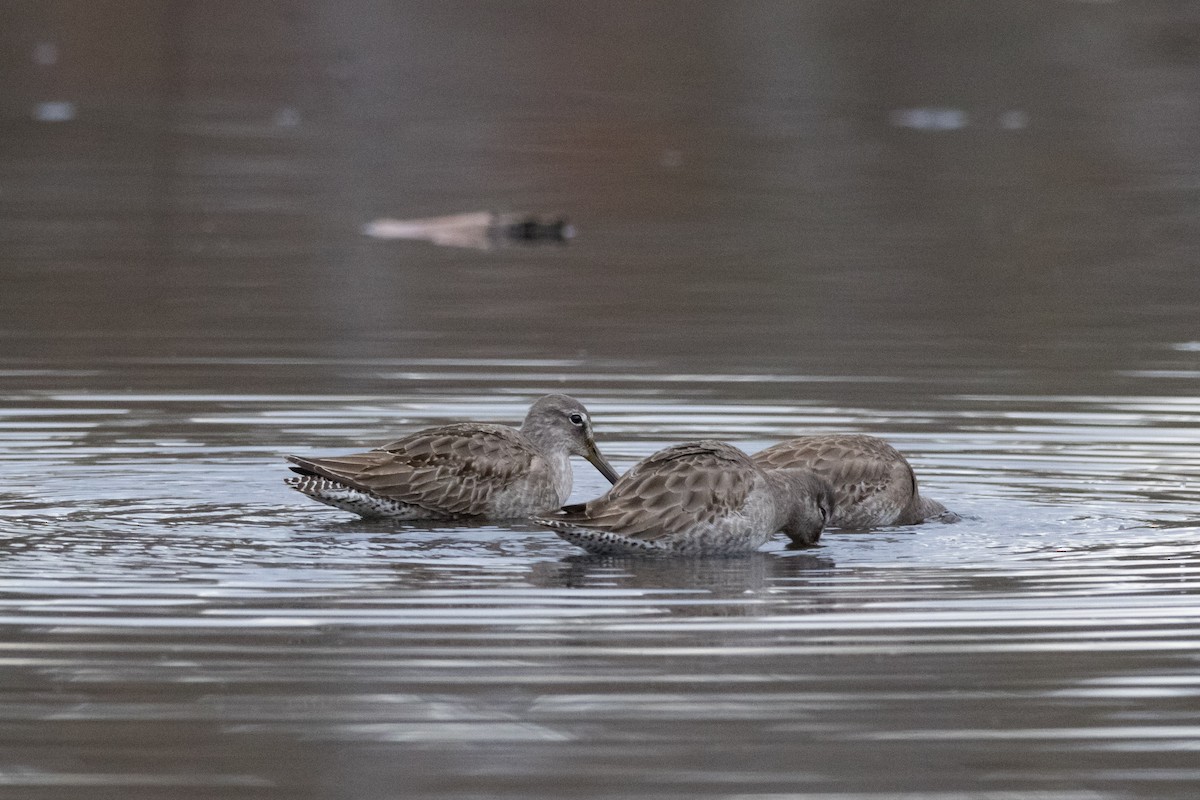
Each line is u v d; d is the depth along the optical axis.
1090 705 9.61
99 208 33.25
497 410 18.00
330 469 14.17
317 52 50.94
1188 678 10.00
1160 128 42.12
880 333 22.53
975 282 26.52
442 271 27.66
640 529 12.94
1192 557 12.71
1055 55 50.25
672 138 41.72
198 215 32.88
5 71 48.91
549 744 9.08
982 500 14.73
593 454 15.45
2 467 15.47
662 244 30.44
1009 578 12.18
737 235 31.25
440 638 10.69
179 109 45.41
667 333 22.50
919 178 37.09
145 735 9.19
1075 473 15.65
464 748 9.02
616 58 50.22
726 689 9.83
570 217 33.50
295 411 17.88
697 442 13.62
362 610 11.27
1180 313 23.81
